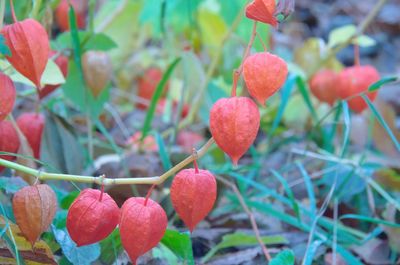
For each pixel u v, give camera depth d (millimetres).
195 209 782
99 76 1192
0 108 838
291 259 893
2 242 859
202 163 1311
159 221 773
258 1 763
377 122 1444
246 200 1134
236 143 761
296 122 1662
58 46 1154
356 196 1271
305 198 1289
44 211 804
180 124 1447
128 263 969
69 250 879
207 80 1403
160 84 1219
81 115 1451
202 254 1104
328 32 2979
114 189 1075
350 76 1253
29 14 1049
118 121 1572
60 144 1125
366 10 3146
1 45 826
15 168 828
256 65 766
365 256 1113
